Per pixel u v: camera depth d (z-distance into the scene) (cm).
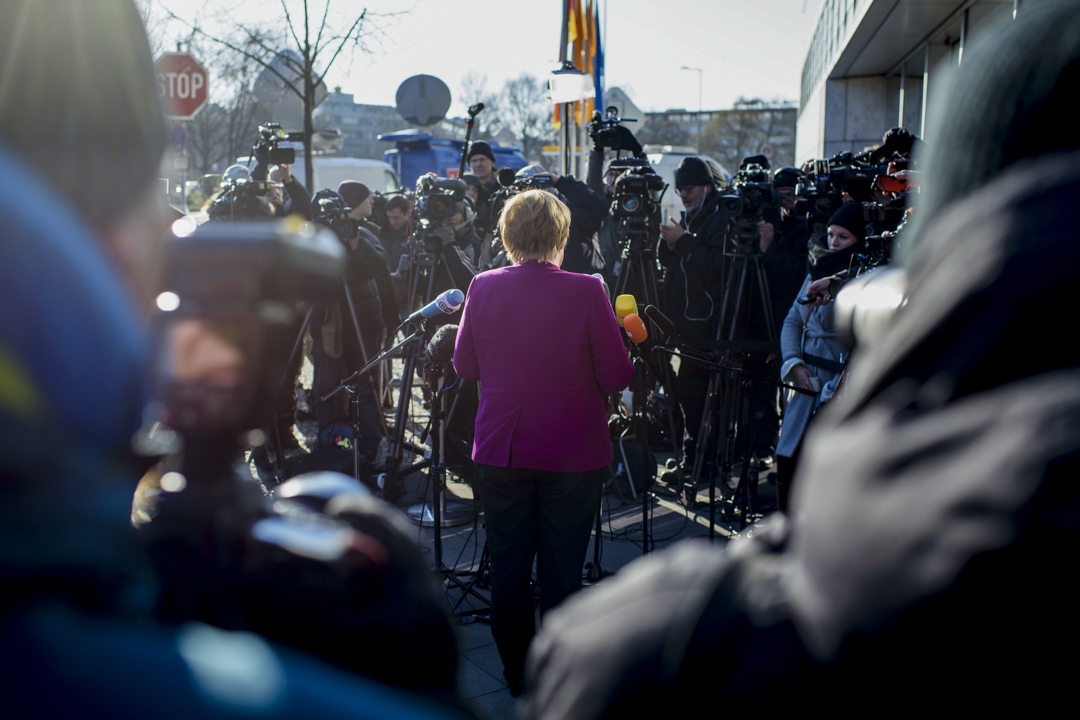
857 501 43
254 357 46
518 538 259
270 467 509
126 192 41
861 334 72
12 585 29
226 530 48
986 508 38
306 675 33
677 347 319
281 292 48
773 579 50
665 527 429
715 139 5159
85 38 39
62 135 39
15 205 32
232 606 47
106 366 34
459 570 362
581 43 877
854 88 1416
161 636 32
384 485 457
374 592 52
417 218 509
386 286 523
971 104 47
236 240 47
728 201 439
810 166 577
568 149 845
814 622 44
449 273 486
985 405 41
